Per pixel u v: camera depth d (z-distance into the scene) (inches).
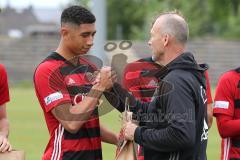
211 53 2448.3
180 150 353.4
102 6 1011.9
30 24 4475.9
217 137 1011.3
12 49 2556.6
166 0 2967.5
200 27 2930.6
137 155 388.5
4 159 371.2
